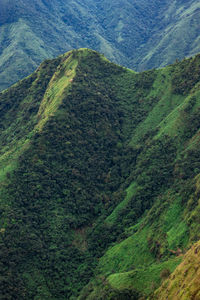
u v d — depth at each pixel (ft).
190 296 151.33
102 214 355.15
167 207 303.27
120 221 337.31
